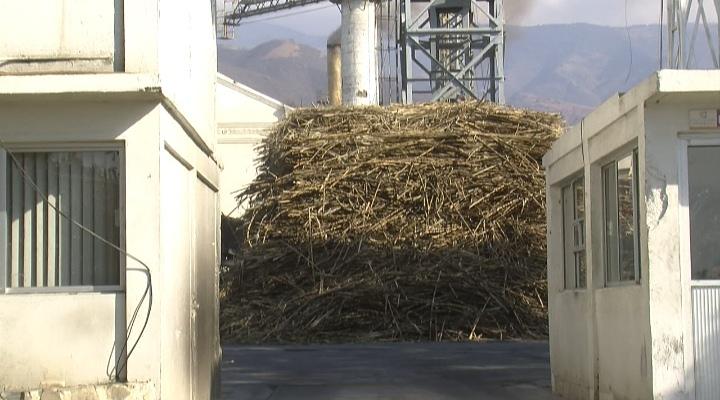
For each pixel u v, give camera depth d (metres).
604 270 11.98
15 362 9.38
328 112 27.84
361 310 26.73
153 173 9.43
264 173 28.50
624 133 10.56
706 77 9.32
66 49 9.57
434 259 26.86
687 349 9.69
